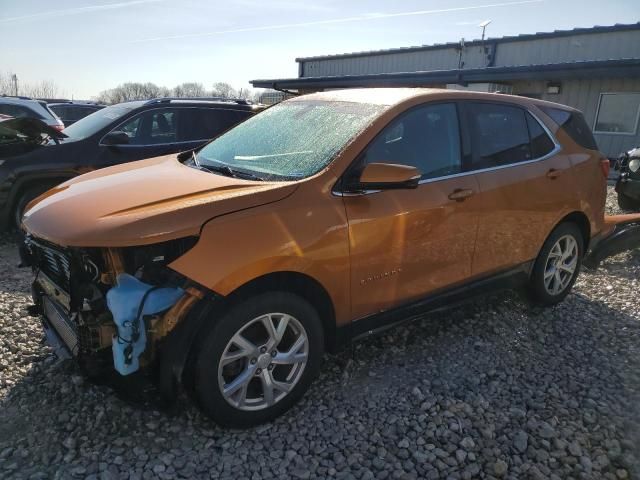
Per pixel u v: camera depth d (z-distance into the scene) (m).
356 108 3.43
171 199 2.73
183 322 2.48
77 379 3.13
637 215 5.49
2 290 4.57
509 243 3.91
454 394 3.16
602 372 3.47
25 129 6.09
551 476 2.51
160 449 2.63
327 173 2.94
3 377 3.16
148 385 2.59
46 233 2.67
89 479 2.40
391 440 2.74
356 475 2.49
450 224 3.42
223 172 3.30
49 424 2.77
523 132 4.07
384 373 3.39
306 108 3.75
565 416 2.97
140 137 6.68
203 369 2.56
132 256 2.58
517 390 3.22
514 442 2.73
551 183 4.11
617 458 2.64
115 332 2.48
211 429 2.80
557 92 16.52
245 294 2.65
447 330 4.01
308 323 2.87
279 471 2.51
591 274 5.47
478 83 17.66
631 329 4.13
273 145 3.46
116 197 2.84
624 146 15.52
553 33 17.59
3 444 2.61
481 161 3.69
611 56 16.55
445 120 3.55
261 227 2.65
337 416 2.93
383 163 2.91
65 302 2.81
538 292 4.34
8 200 5.96
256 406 2.79
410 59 22.27
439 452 2.65
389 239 3.10
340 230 2.88
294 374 2.90
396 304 3.31
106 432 2.73
